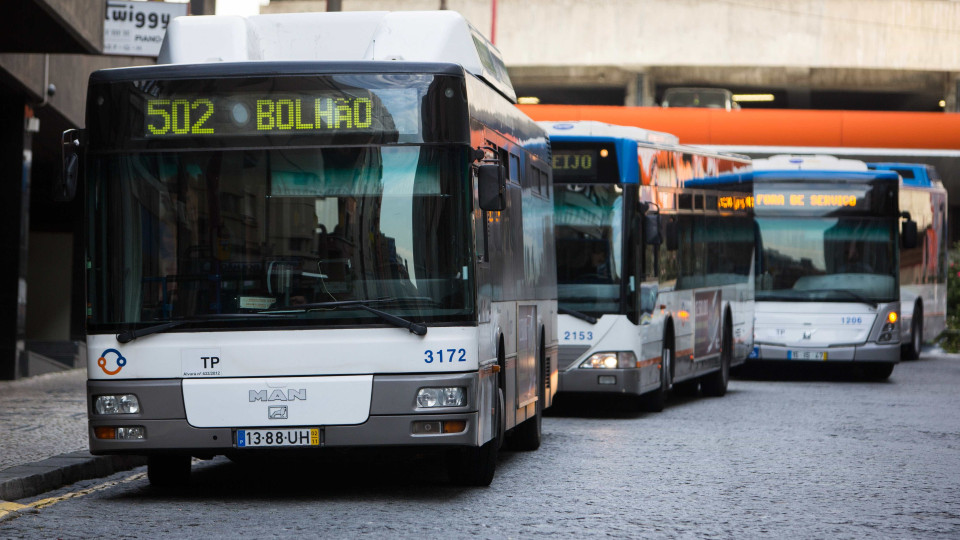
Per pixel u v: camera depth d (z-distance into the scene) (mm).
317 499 22531
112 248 21719
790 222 56625
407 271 21422
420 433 21219
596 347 38125
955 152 101438
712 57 118250
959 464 28094
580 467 27078
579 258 38469
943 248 78812
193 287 21531
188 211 21672
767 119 101875
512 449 30109
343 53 24312
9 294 47781
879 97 131125
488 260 23281
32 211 68375
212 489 23891
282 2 117438
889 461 28500
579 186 38656
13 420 32875
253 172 21656
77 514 20797
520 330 27312
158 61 24391
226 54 24078
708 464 27672
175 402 21375
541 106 101812
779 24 118312
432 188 21562
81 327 67688
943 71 118875
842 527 20078
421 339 21266
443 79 21766
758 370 64000
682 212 43031
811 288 56312
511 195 26609
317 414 21219
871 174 56312
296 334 21297
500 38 119438
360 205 21516
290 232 21531
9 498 22344
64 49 39594
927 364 68625
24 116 47812
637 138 39281
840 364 68750
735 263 50500
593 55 119250
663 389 40719
